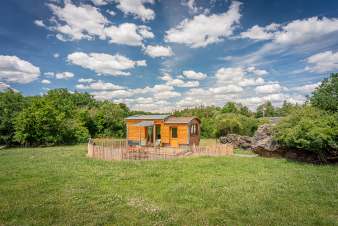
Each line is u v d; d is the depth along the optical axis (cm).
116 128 5006
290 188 1048
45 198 924
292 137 1723
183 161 1827
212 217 750
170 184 1142
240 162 1759
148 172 1406
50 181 1186
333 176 1272
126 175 1325
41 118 3322
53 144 3616
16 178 1251
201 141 3931
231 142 2980
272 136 2047
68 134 3831
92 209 813
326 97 2009
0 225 681
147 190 1043
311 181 1165
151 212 785
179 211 802
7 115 3394
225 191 1011
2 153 2416
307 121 1717
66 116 4406
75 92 7300
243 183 1138
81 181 1190
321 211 798
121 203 877
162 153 2064
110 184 1144
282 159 1903
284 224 693
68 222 704
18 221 710
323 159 1705
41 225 684
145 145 2716
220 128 4438
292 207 827
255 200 895
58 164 1673
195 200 909
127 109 6856
